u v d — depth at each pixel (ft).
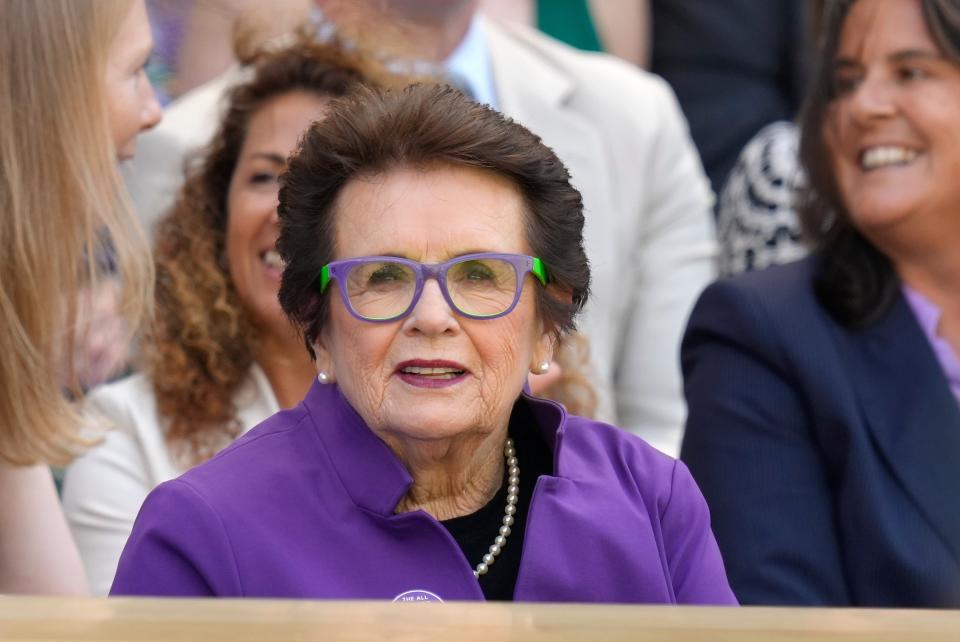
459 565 19.42
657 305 45.19
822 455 31.37
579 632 13.16
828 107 33.63
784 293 32.68
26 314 26.58
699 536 21.50
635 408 44.68
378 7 35.83
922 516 30.22
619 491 20.81
